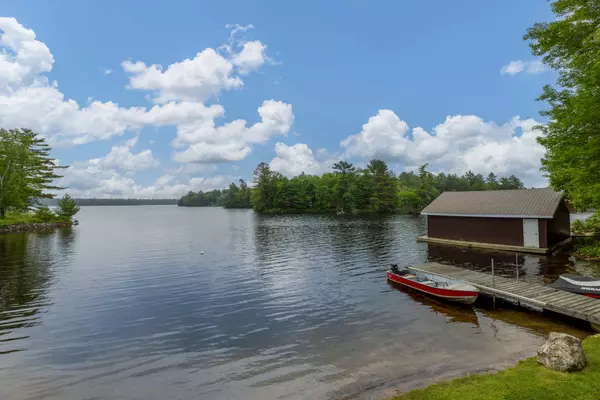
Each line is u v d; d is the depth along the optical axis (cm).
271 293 1584
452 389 665
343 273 1958
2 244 3450
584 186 1877
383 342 1012
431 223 3178
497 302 1377
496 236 2680
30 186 6056
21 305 1444
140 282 1833
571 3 1673
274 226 5322
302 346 1003
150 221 7619
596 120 1688
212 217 8931
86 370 888
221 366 895
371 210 9331
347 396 729
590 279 1312
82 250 3012
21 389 798
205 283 1797
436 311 1289
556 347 723
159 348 1015
